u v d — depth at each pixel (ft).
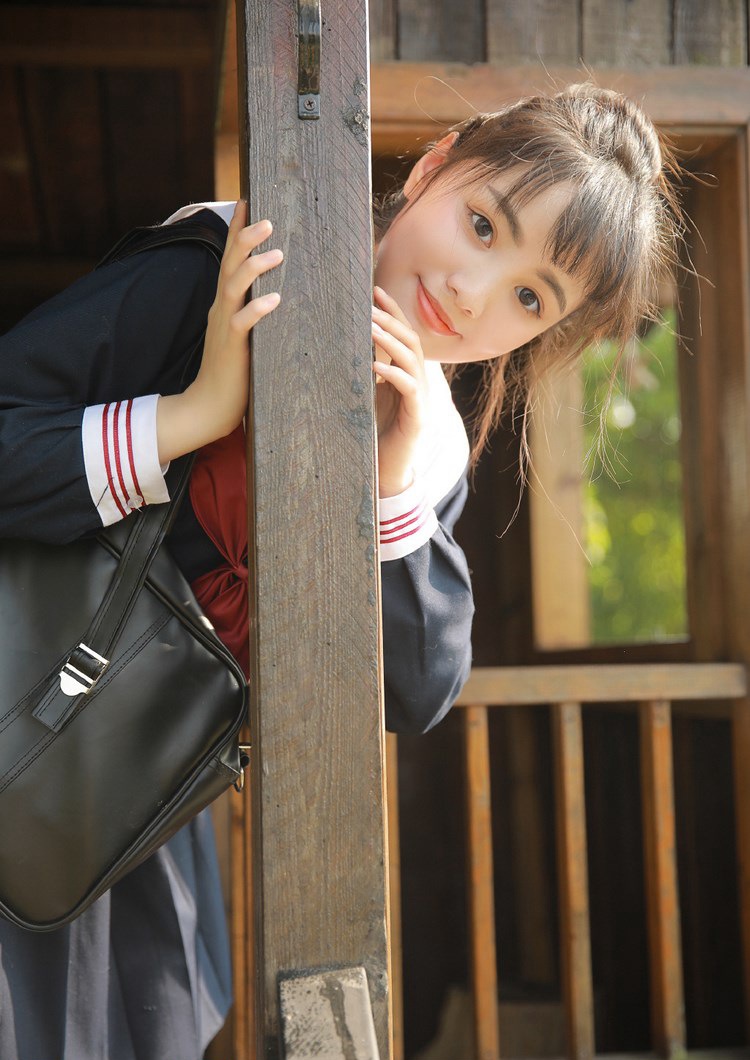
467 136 4.79
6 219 14.05
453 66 8.50
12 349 4.00
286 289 3.74
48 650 3.99
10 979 4.45
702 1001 10.53
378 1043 3.59
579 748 8.60
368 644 3.71
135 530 4.05
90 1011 4.64
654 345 28.68
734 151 8.75
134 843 4.03
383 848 3.66
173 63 10.63
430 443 4.97
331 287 3.76
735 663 8.78
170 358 4.23
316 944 3.61
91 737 4.00
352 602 3.71
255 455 3.70
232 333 3.71
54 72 11.28
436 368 5.18
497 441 15.48
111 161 12.87
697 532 9.47
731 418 8.87
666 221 6.81
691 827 10.76
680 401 9.71
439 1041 13.23
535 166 4.34
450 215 4.44
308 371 3.74
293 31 3.79
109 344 4.05
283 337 3.73
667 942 8.59
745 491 8.71
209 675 4.14
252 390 3.72
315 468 3.73
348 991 3.48
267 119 3.77
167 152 12.76
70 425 3.86
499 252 4.39
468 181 4.42
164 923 4.98
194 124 12.17
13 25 10.29
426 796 15.10
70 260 14.89
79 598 4.03
